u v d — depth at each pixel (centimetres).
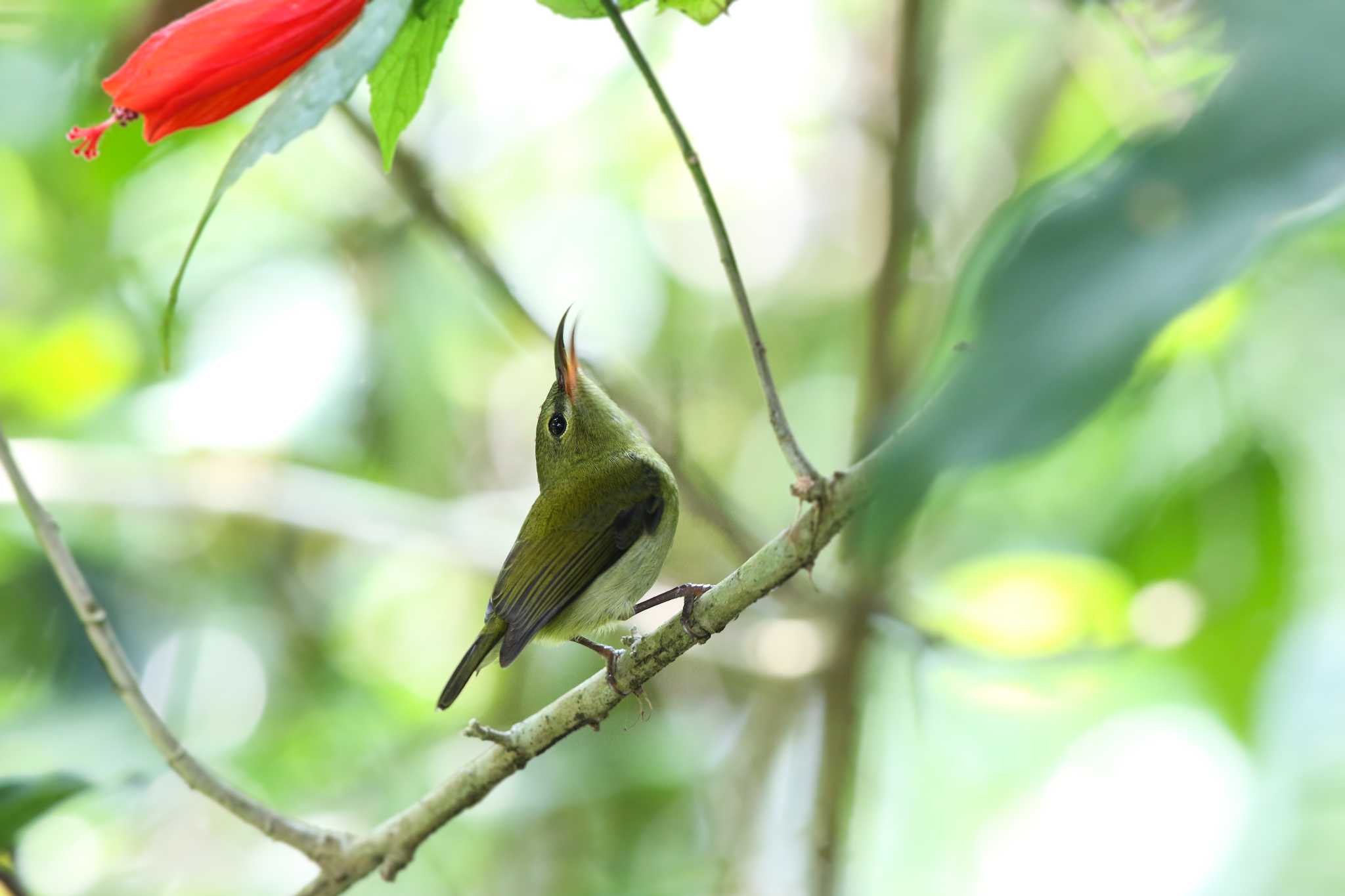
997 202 1148
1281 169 121
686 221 1472
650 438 988
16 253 1252
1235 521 757
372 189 1317
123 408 1204
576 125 1387
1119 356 118
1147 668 995
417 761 1259
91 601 624
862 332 1312
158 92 421
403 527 1144
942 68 1170
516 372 1434
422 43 436
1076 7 585
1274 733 948
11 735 1009
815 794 974
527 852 1232
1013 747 1135
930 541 1045
